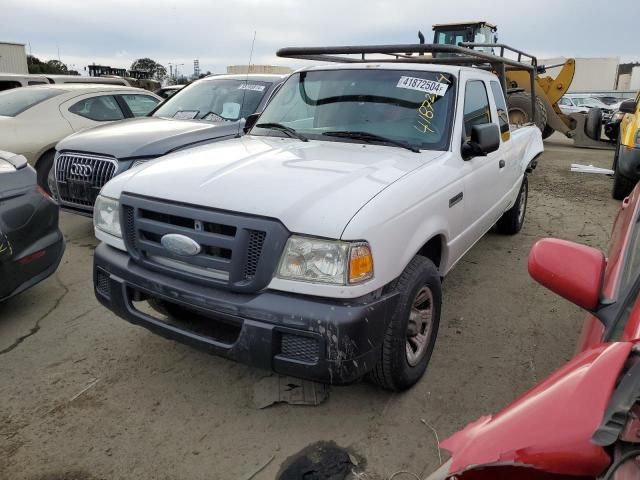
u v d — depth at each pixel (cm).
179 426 281
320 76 411
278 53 440
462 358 348
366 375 292
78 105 729
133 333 378
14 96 738
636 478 92
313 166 292
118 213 298
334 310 236
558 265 187
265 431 277
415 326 293
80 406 297
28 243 392
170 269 272
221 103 649
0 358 345
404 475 247
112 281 295
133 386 315
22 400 302
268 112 422
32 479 245
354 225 238
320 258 236
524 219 694
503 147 467
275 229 240
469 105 388
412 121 361
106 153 516
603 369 112
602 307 179
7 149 648
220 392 310
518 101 1120
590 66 4406
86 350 355
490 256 547
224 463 255
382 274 250
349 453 261
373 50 403
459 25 1330
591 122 829
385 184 274
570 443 101
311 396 303
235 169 290
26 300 432
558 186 921
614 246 248
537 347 365
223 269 251
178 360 343
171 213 264
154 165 318
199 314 268
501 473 109
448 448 124
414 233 279
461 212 353
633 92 3944
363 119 369
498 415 123
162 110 675
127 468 252
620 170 739
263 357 245
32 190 401
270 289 246
